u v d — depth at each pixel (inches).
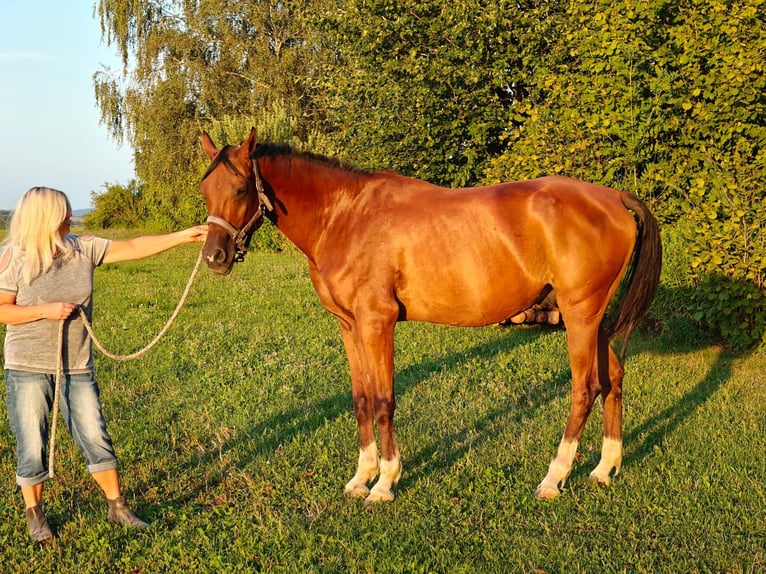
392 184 163.9
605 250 159.0
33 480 135.1
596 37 342.0
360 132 498.6
